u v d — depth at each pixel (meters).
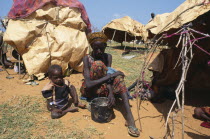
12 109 3.76
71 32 6.23
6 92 4.60
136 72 6.97
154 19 4.27
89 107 3.87
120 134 3.19
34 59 5.72
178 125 3.55
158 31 3.70
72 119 3.53
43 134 3.06
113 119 3.65
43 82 5.52
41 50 5.78
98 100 3.62
